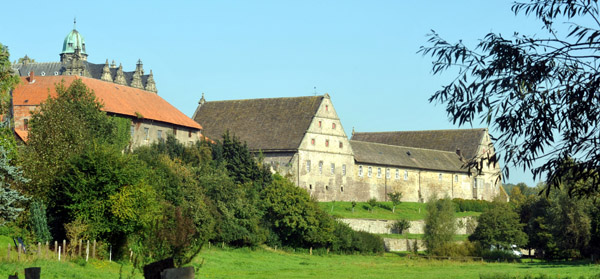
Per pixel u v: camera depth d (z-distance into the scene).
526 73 18.58
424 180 146.50
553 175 18.73
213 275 59.44
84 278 46.62
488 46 19.06
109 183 59.12
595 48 18.20
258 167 103.69
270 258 83.31
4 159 53.88
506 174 19.17
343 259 91.06
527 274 63.16
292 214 93.12
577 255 93.06
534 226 103.06
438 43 19.45
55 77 104.50
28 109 98.62
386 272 69.25
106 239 59.62
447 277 62.31
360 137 176.38
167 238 35.06
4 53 64.56
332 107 130.25
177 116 114.62
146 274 17.23
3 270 43.66
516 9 19.33
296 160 123.25
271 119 130.12
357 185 133.25
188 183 82.00
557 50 18.52
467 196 155.25
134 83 167.50
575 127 18.72
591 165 18.27
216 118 135.12
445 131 167.88
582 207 90.31
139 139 104.75
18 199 54.91
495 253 96.00
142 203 59.69
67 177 60.12
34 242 56.25
